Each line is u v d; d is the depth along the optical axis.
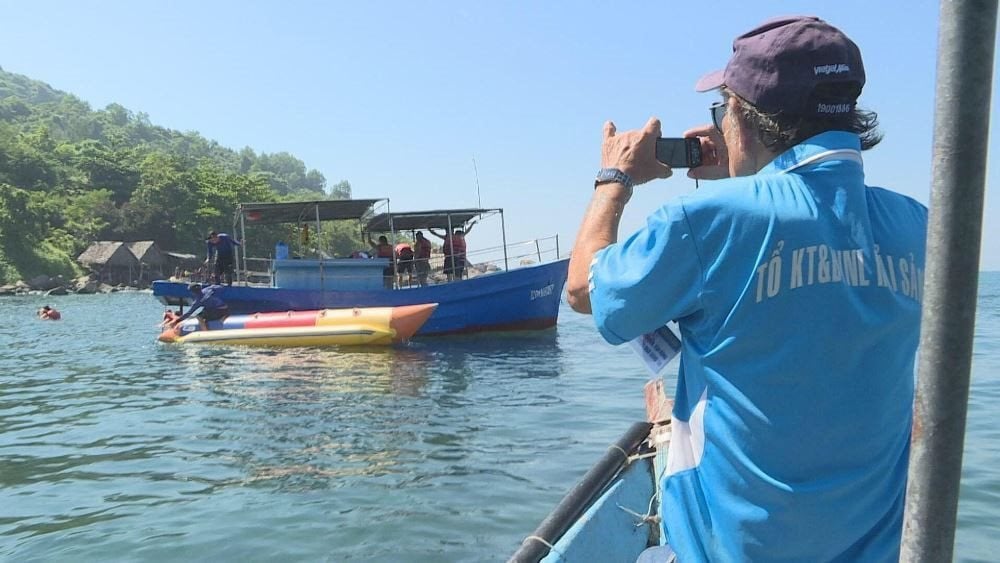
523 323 20.84
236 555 5.32
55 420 10.19
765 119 1.68
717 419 1.63
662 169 1.97
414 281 21.91
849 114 1.68
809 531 1.58
